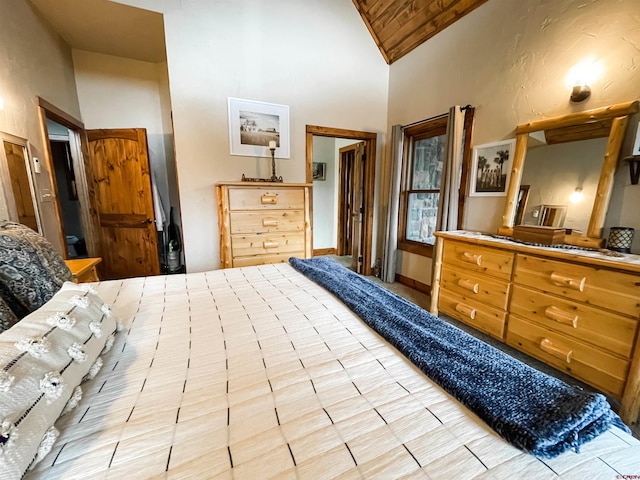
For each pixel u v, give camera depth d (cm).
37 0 239
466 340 97
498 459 54
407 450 56
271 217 263
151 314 118
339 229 518
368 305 124
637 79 160
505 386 72
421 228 343
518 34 218
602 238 174
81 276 182
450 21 273
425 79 308
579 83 182
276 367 83
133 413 65
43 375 57
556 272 164
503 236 223
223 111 282
